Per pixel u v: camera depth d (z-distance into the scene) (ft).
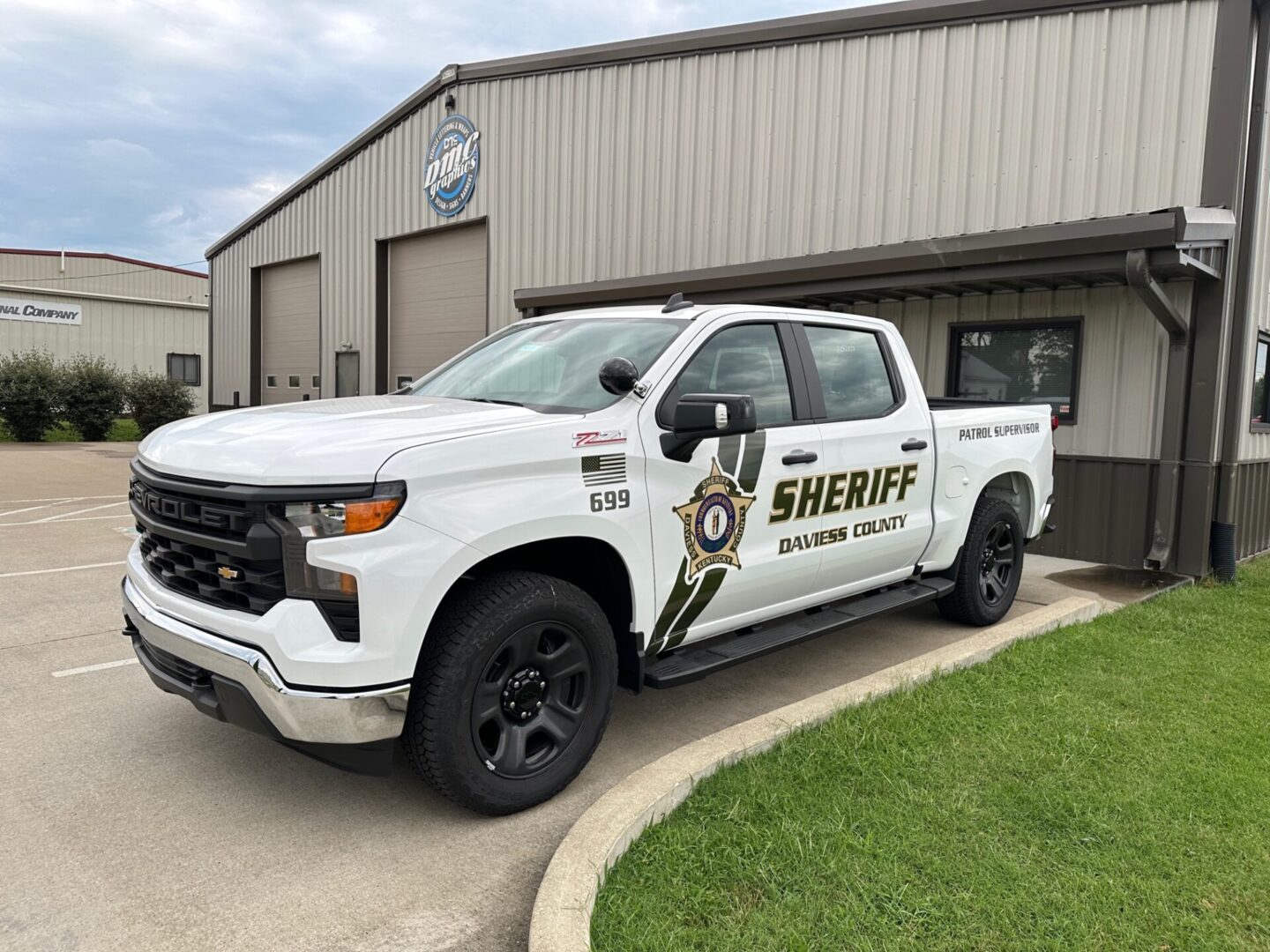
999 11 28.84
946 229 30.48
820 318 15.49
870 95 32.19
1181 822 10.34
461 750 10.13
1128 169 26.66
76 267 111.55
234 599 10.06
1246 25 24.08
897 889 8.89
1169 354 25.03
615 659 11.67
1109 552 26.96
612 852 9.20
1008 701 14.02
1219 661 16.62
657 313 14.07
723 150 36.50
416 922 8.78
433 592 9.69
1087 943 8.16
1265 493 30.53
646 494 11.78
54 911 8.85
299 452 9.64
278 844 10.22
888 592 17.16
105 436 84.74
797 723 12.48
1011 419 19.47
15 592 22.08
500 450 10.36
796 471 13.97
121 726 13.57
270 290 68.49
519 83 44.65
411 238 53.42
